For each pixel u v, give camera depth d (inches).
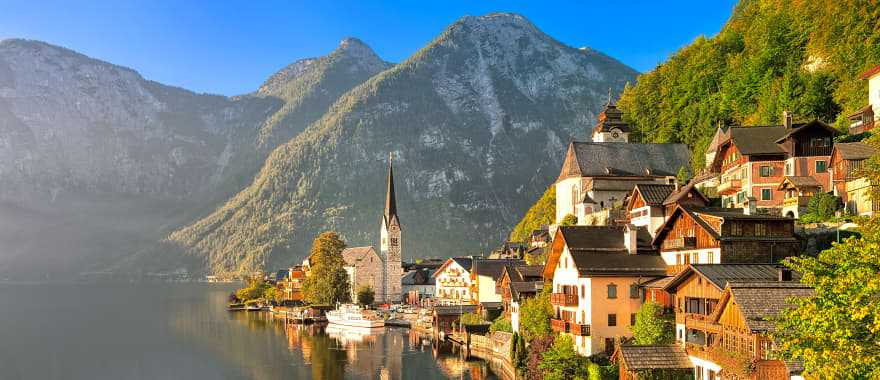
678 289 2721.5
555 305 3577.8
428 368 4419.3
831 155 3577.8
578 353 3240.7
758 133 4244.6
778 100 5305.1
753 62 6215.6
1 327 7332.7
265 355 5147.6
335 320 7101.4
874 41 5036.9
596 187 5866.1
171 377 4419.3
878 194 2021.4
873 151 3272.6
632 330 3061.0
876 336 1440.7
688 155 6225.4
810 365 1498.5
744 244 2810.0
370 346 5467.5
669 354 2568.9
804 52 5915.4
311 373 4421.8
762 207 3801.7
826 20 5649.6
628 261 3270.2
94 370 4685.0
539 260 5506.9
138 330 6894.7
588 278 3184.1
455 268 7691.9
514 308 4542.3
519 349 3732.8
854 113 4345.5
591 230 3503.9
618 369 2856.8
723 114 6240.2
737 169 4217.5
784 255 2827.3
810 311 1501.0
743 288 2171.5
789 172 3929.6
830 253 1659.7
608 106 7706.7
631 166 6092.5
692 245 3006.9
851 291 1455.5
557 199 6481.3
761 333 1980.8
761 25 6742.1
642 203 3727.9
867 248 1501.0
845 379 1403.8
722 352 2225.6
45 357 5221.5
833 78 5246.1
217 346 5639.8
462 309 5925.2
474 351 5019.7
